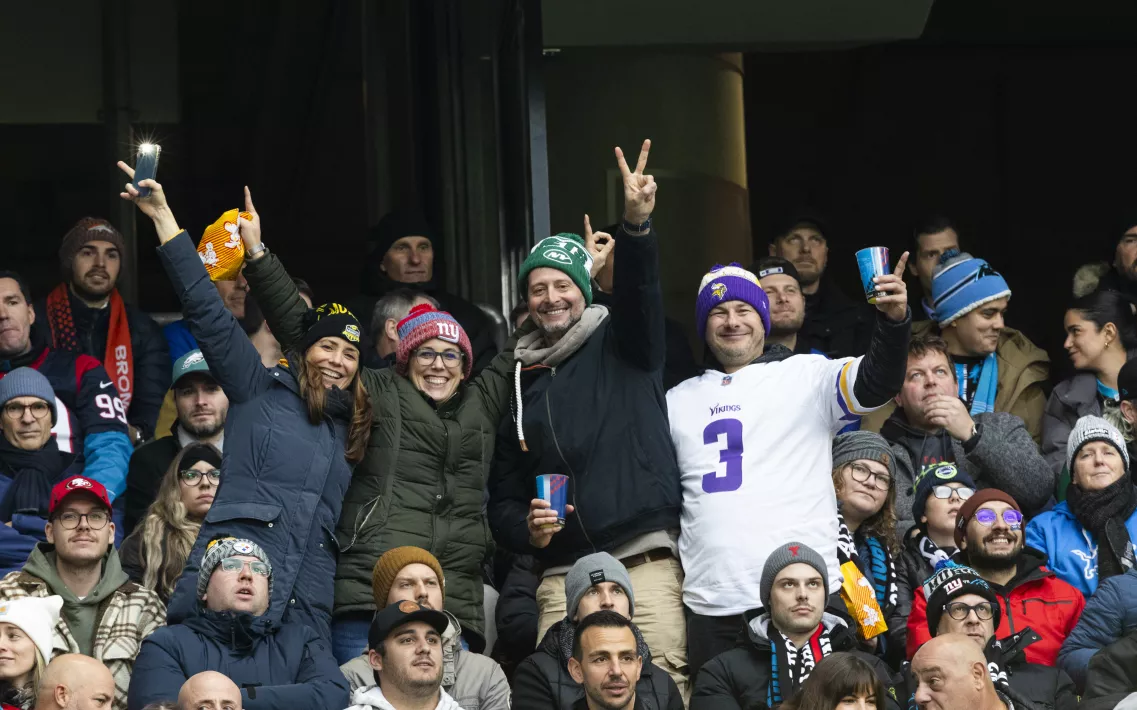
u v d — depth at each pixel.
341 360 23.19
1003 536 24.25
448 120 36.22
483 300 33.44
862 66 52.25
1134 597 23.78
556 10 36.12
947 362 26.84
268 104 48.81
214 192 53.84
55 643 22.55
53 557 23.53
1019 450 26.27
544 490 22.38
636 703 21.70
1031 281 51.78
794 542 22.75
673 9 36.41
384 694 21.41
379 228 32.28
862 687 19.69
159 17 42.97
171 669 21.05
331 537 22.64
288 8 43.72
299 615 22.12
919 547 25.12
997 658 22.80
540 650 22.56
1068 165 51.88
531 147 29.36
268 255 23.92
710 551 23.03
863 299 53.22
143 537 24.50
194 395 26.80
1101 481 25.50
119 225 42.16
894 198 52.88
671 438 23.77
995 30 50.53
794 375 23.81
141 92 42.78
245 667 21.27
